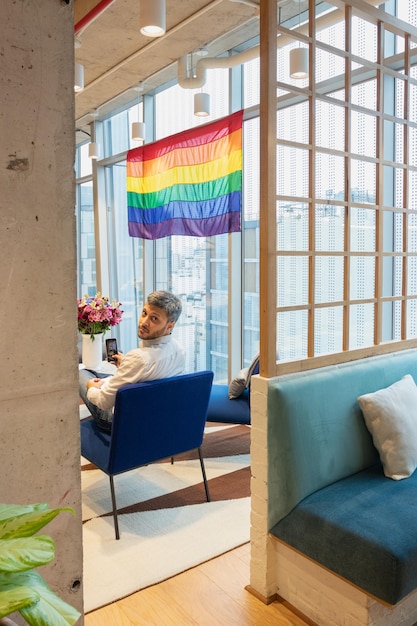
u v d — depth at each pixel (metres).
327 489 2.14
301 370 2.20
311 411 2.13
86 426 2.94
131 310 6.42
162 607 2.10
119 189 6.38
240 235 4.66
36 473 1.26
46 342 1.26
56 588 1.31
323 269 3.82
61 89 1.25
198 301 5.26
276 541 2.10
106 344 4.27
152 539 2.58
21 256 1.21
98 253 6.59
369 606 1.80
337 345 3.77
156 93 5.49
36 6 1.20
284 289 4.15
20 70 1.18
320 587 1.97
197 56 4.32
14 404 1.22
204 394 2.86
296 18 3.82
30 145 1.21
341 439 2.23
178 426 2.80
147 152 5.19
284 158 4.04
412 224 3.36
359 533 1.80
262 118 2.03
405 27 2.60
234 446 3.88
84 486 3.22
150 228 5.25
